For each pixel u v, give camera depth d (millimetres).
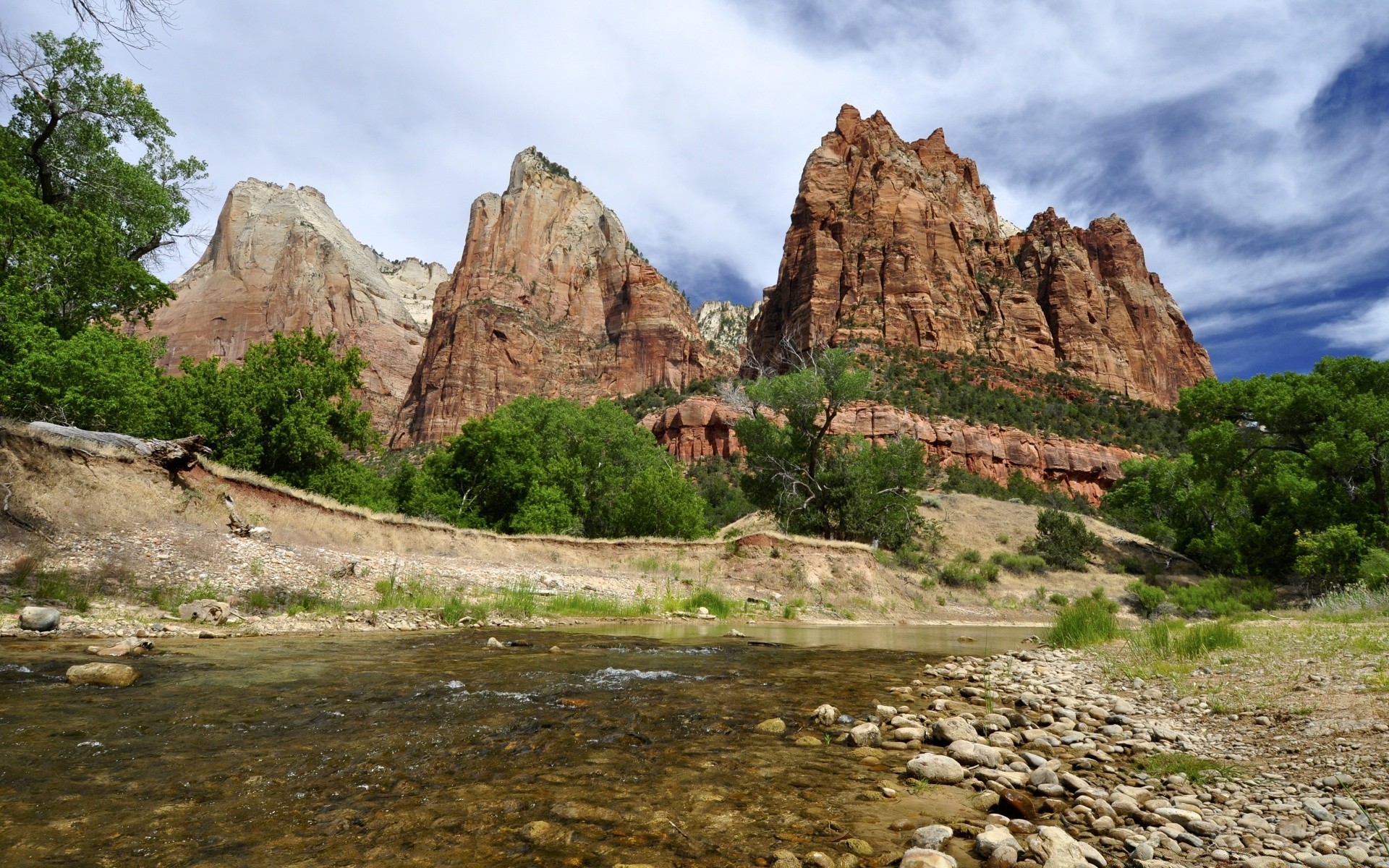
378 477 42062
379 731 5750
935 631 24625
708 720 6691
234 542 16828
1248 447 38906
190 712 6035
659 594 25656
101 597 12484
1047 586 46219
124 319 28172
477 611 16688
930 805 4457
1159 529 61000
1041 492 92875
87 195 27797
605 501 43969
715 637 16266
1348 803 4344
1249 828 4117
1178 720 7160
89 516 15039
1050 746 6230
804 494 44719
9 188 21453
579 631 16000
